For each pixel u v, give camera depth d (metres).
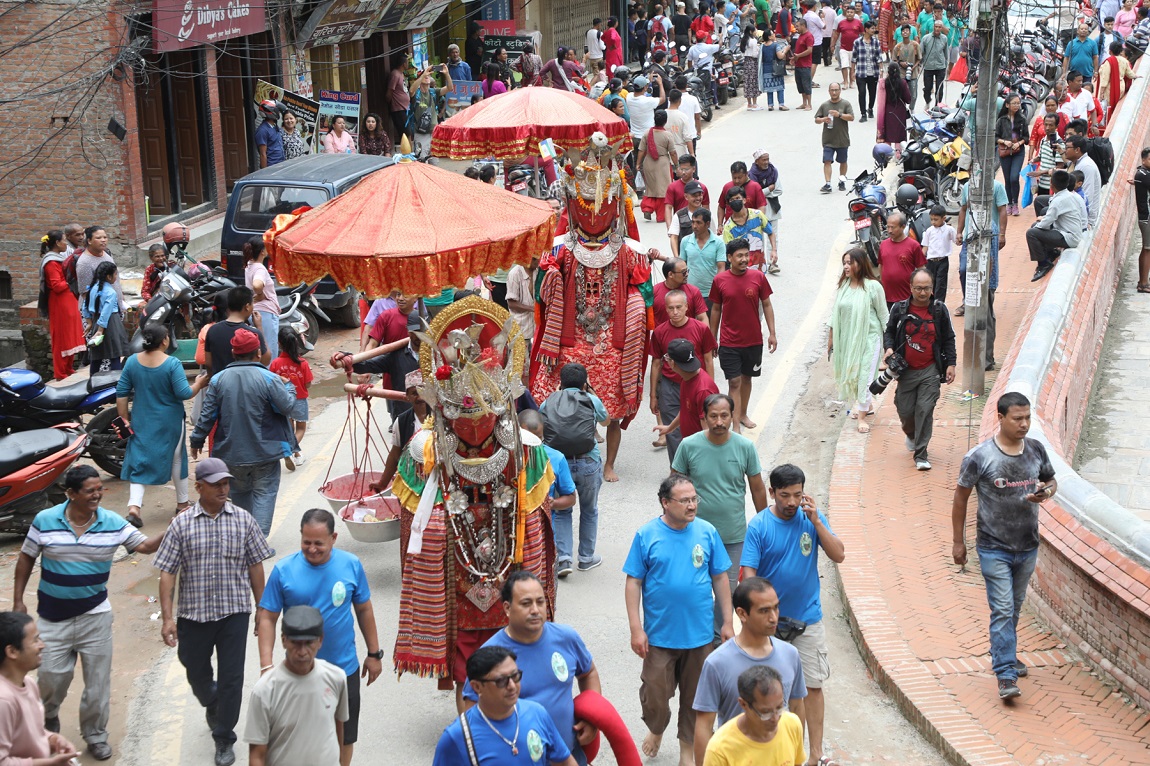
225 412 10.09
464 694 6.32
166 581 7.74
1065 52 30.98
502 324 7.70
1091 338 16.00
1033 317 14.76
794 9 42.47
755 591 6.47
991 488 8.25
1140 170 20.02
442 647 7.77
